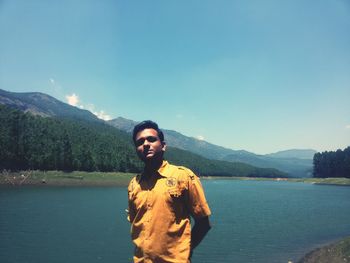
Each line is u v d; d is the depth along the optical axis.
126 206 61.09
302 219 52.22
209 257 26.31
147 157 3.99
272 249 29.55
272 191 141.62
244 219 50.72
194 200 3.84
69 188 110.69
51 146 158.38
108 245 28.86
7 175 126.38
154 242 3.71
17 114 179.75
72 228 36.75
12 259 24.03
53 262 23.44
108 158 171.62
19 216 44.88
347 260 24.69
